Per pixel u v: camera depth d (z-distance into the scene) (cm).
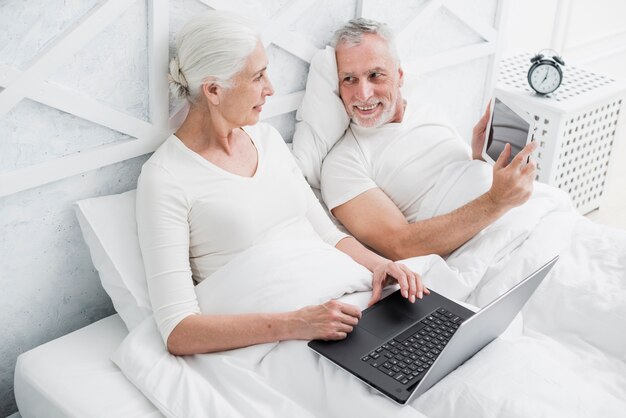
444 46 242
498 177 173
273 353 143
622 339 154
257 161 168
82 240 164
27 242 155
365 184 191
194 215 156
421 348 141
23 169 147
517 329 160
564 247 176
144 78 163
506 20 258
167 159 156
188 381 135
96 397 135
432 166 197
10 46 139
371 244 189
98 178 162
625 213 287
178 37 158
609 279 165
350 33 190
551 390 130
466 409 127
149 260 149
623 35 385
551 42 339
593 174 275
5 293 156
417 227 181
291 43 192
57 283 164
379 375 133
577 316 160
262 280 150
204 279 159
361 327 146
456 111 260
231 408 130
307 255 157
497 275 172
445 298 158
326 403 134
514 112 186
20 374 145
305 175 199
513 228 178
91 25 147
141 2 156
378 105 195
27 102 145
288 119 204
